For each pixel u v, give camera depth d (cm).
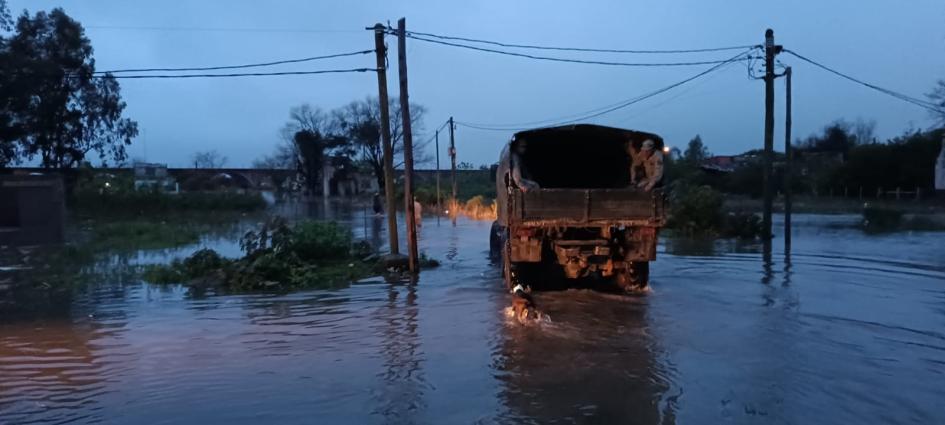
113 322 1041
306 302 1203
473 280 1439
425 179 8056
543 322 991
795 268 1568
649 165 1271
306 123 7906
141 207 4081
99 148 5175
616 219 1209
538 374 728
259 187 8644
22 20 4609
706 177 6003
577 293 1244
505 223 1294
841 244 2120
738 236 2408
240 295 1291
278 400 656
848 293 1222
